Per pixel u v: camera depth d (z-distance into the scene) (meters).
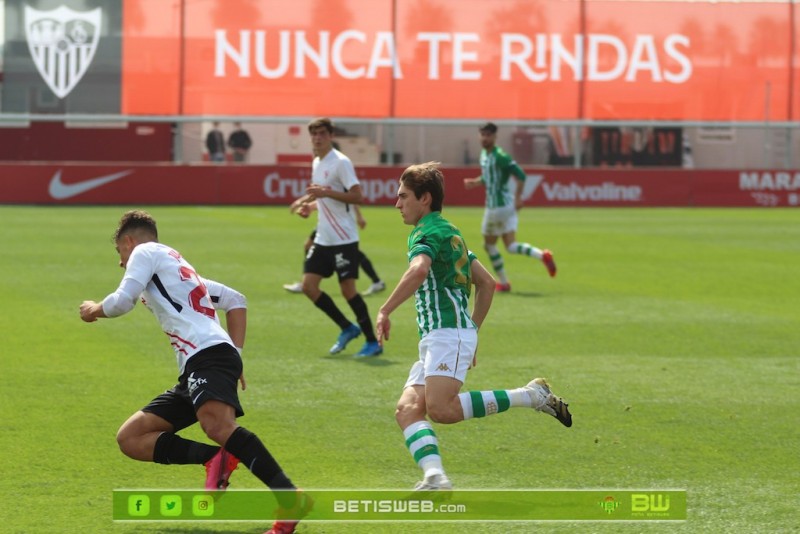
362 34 125.88
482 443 27.23
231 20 123.44
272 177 116.88
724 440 27.84
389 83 126.44
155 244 21.25
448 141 130.50
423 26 126.69
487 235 56.38
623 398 32.44
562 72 129.12
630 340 42.19
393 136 127.19
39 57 120.31
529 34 128.38
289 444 26.88
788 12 131.38
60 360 36.44
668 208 122.50
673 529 21.03
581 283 59.34
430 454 21.89
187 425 21.59
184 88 122.88
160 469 24.56
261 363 36.72
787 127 131.75
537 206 122.38
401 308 50.06
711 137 134.00
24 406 30.16
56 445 26.30
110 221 92.19
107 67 121.44
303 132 127.31
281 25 124.44
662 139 132.75
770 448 27.12
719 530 21.00
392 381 34.16
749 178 125.38
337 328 44.06
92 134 122.25
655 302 52.38
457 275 22.28
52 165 111.75
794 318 48.03
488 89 128.00
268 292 53.47
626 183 123.88
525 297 53.81
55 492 22.84
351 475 24.42
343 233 38.19
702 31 130.50
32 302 48.72
